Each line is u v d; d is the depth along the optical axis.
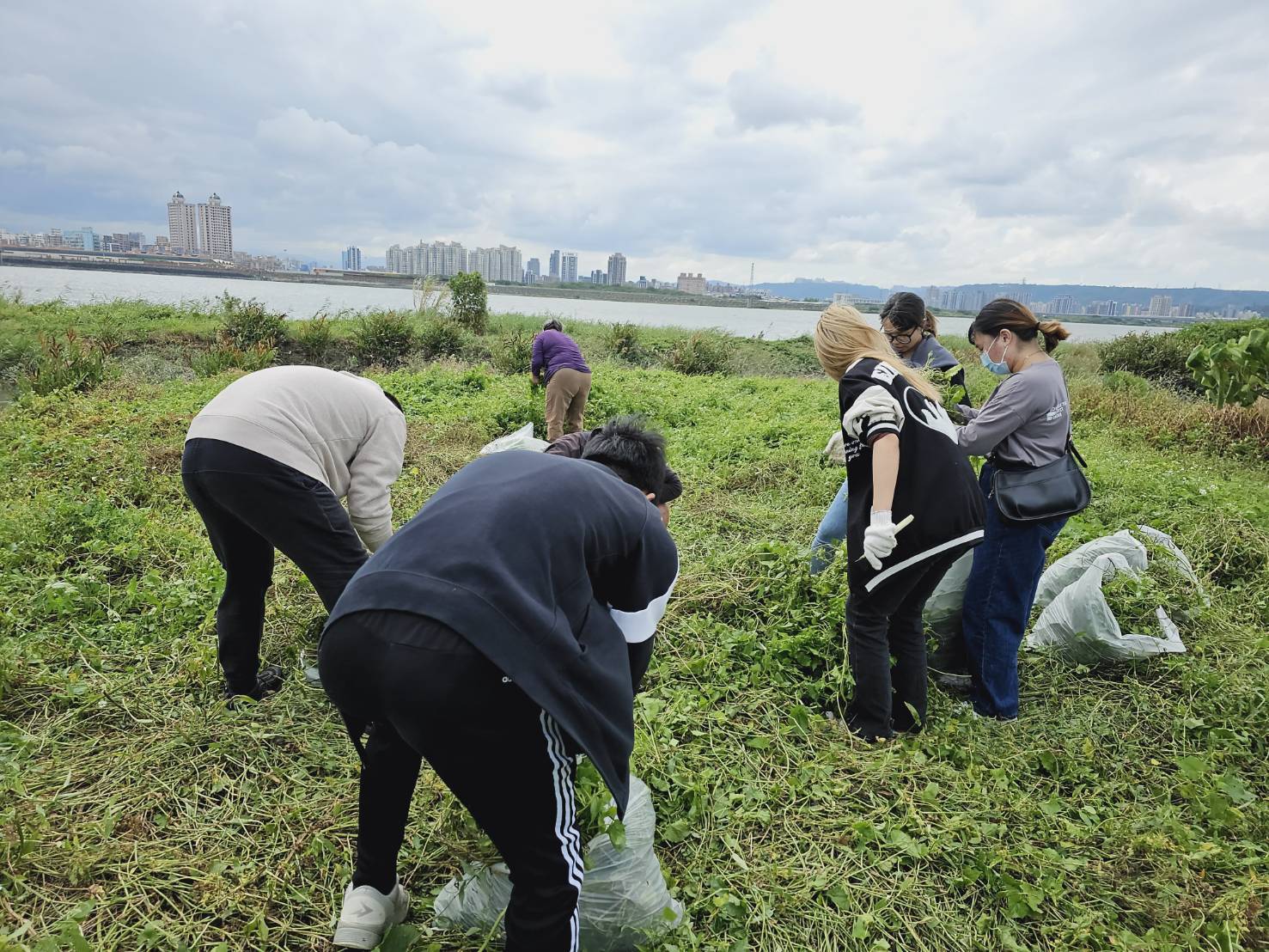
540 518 1.66
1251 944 2.03
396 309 24.28
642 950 1.98
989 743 2.96
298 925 2.02
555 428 7.75
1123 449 8.12
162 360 13.25
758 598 3.76
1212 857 2.30
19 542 4.12
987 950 2.06
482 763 1.58
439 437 7.29
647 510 1.89
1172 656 3.44
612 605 1.87
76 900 2.03
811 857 2.32
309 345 15.13
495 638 1.49
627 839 2.06
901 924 2.12
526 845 1.65
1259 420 8.48
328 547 2.73
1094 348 19.27
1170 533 4.87
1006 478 3.12
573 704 1.59
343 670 1.57
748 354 18.94
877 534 2.66
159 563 4.17
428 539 1.63
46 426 6.78
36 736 2.65
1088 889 2.28
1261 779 2.80
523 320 22.22
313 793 2.52
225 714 2.84
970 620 3.24
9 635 3.28
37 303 17.05
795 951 2.02
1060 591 3.82
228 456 2.55
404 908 2.07
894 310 4.23
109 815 2.28
